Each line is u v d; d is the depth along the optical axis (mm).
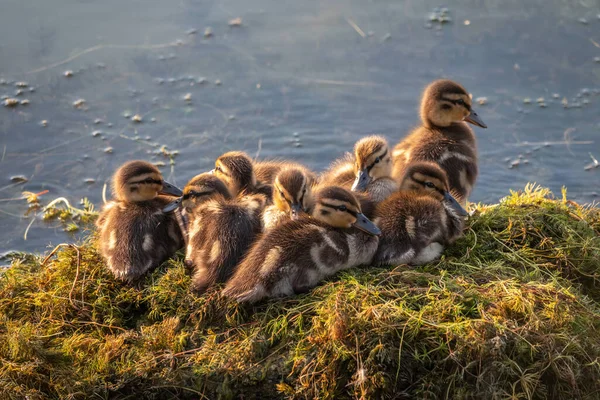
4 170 17156
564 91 19000
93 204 16422
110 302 12008
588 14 20781
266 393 11031
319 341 10945
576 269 12742
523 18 20750
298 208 12562
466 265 12266
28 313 12203
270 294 11547
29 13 20875
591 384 11086
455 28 20547
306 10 21203
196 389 10984
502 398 10656
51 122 18297
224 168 13961
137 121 18375
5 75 19281
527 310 11227
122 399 11039
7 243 15383
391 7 21219
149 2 21422
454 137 15289
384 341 10867
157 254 12500
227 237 12055
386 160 13977
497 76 19328
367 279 11781
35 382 11117
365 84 19188
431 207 12492
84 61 19719
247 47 20141
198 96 19016
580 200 16406
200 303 11648
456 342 10805
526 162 17438
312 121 18422
